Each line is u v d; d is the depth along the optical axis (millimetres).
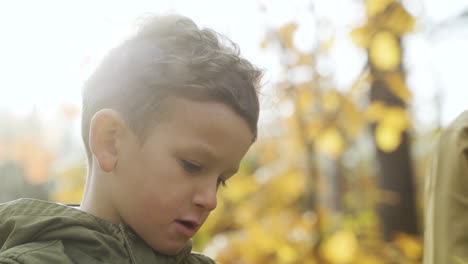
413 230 3594
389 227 3555
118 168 871
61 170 3377
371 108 2889
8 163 4766
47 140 3592
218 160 864
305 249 2676
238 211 3289
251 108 892
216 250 2910
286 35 3111
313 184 3258
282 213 3174
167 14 1006
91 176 934
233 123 863
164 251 886
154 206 851
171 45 920
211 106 850
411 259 2695
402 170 3639
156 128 850
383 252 2748
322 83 3150
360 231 3049
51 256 805
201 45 934
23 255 788
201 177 868
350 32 2709
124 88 887
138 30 984
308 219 2973
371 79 2840
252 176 3383
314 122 3092
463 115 1345
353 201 4027
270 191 3281
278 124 3514
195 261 1039
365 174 4930
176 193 847
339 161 3684
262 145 3730
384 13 2674
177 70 860
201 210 871
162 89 853
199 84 852
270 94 1298
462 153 1271
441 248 1244
